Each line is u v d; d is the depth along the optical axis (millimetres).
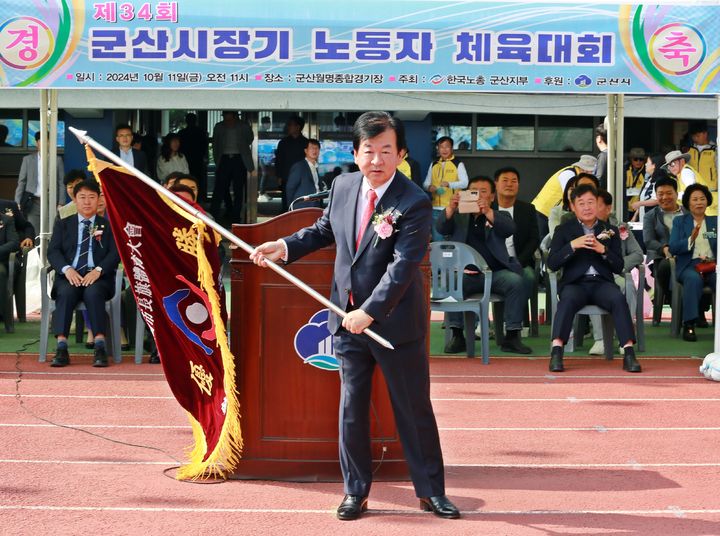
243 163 21297
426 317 6750
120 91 20016
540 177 23234
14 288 14633
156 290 7102
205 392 7180
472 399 9922
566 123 23141
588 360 12172
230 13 11070
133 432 8516
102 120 21281
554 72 11289
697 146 19453
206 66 11102
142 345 11789
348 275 6129
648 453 7996
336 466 7117
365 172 6004
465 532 6102
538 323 14305
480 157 23078
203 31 11070
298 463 7117
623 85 11289
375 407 7074
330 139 22219
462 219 12617
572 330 12672
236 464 7141
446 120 22938
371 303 5875
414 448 6320
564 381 10836
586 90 11297
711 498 6848
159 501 6680
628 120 23219
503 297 12578
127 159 18188
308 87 11180
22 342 13109
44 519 6309
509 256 12672
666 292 14711
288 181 17859
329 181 21297
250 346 7105
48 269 12102
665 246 14602
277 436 7125
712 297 13789
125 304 12594
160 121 22219
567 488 7055
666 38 11227
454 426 8844
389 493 6852
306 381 7098
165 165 20422
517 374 11219
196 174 21875
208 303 7066
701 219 13625
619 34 11258
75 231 11820
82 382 10547
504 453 7977
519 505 6656
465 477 7316
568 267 11711
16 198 18719
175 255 7016
